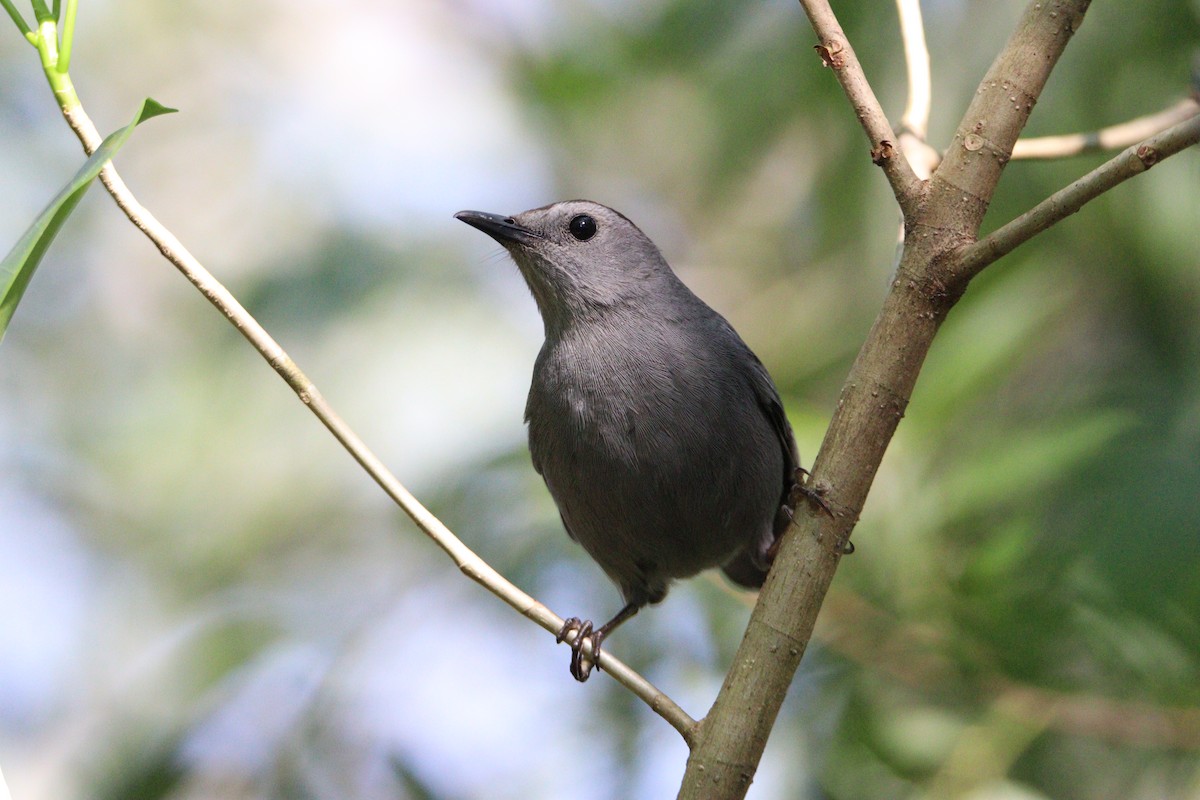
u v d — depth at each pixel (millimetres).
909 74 7422
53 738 14984
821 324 12320
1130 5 10492
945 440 8914
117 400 18094
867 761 8812
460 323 15797
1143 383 10242
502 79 18531
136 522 16812
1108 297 11055
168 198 18906
